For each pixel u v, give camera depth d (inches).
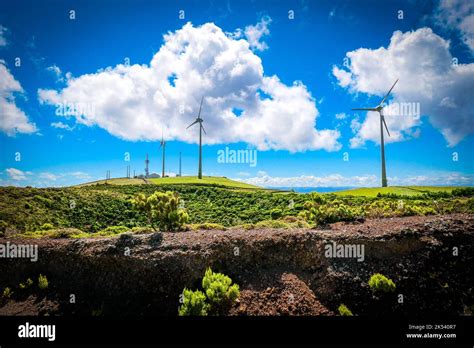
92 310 447.2
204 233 579.2
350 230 530.6
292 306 413.7
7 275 541.6
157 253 489.7
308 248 487.8
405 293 419.5
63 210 1065.5
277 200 1428.4
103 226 1032.2
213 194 1836.9
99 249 522.6
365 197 1438.2
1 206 918.4
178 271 466.3
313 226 633.0
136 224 1053.8
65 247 557.6
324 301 418.9
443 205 877.8
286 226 673.6
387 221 594.6
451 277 439.8
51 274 530.3
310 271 468.1
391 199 1300.4
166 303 439.5
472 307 407.2
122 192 1772.9
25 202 1008.9
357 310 403.2
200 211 1235.2
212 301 409.4
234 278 468.1
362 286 424.2
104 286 484.1
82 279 505.4
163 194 669.9
